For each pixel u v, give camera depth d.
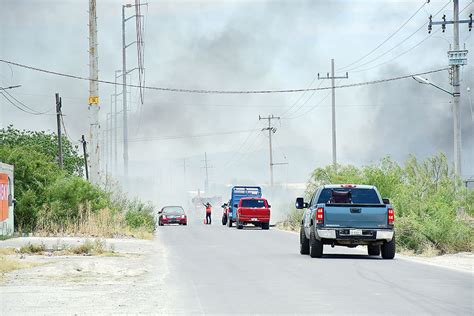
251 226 145.62
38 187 102.38
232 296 35.62
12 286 41.06
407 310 30.38
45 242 80.31
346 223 58.00
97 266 53.41
